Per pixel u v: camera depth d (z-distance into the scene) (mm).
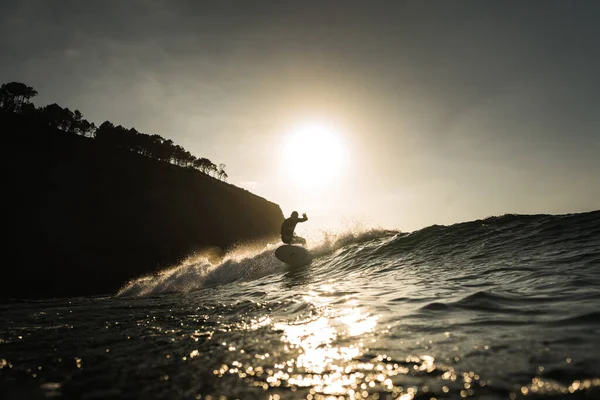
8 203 46844
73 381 2518
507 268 6746
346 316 4297
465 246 9727
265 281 10531
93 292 45281
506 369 2279
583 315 3314
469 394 1987
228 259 14789
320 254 13438
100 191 56344
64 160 56469
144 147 87938
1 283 41062
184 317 5246
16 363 3047
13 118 57500
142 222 57031
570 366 2215
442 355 2654
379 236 13812
